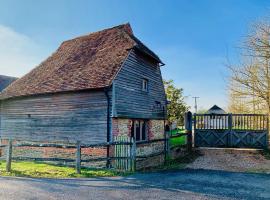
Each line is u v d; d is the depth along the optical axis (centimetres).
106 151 1396
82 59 1806
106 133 1420
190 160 1443
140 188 838
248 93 1992
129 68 1600
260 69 1902
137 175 1054
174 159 1480
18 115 1836
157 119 1941
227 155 1566
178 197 741
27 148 1770
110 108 1421
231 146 1798
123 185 878
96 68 1598
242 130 1780
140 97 1705
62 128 1595
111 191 799
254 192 800
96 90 1479
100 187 848
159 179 977
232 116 1808
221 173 1096
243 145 1772
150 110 1828
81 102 1534
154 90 1917
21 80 2016
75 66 1761
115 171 1127
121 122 1492
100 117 1451
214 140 1833
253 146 1752
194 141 1872
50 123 1653
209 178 998
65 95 1605
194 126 1880
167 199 721
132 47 1585
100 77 1485
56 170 1138
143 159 1322
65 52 2062
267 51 1769
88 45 1958
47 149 1658
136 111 1638
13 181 925
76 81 1566
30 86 1808
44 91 1636
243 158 1477
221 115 1830
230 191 809
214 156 1543
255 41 1825
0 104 1973
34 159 1157
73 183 903
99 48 1823
